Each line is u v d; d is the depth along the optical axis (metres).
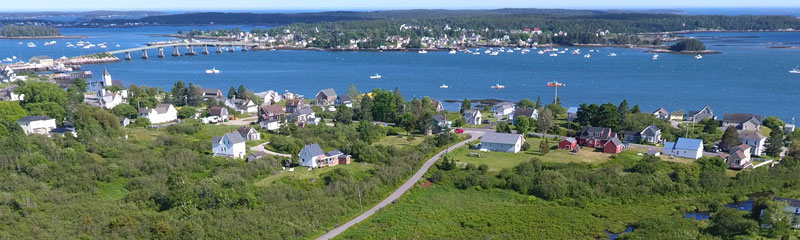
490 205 89.19
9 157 94.50
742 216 80.44
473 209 87.31
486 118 162.88
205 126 143.38
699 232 77.06
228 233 74.19
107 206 80.12
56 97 151.12
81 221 74.00
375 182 95.31
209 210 80.69
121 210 78.69
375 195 91.94
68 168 95.31
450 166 104.44
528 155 114.81
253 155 109.25
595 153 115.69
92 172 94.56
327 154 107.62
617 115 133.50
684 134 130.62
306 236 76.75
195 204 82.00
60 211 76.69
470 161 110.12
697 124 147.62
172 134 132.12
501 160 110.88
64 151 101.50
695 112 160.25
